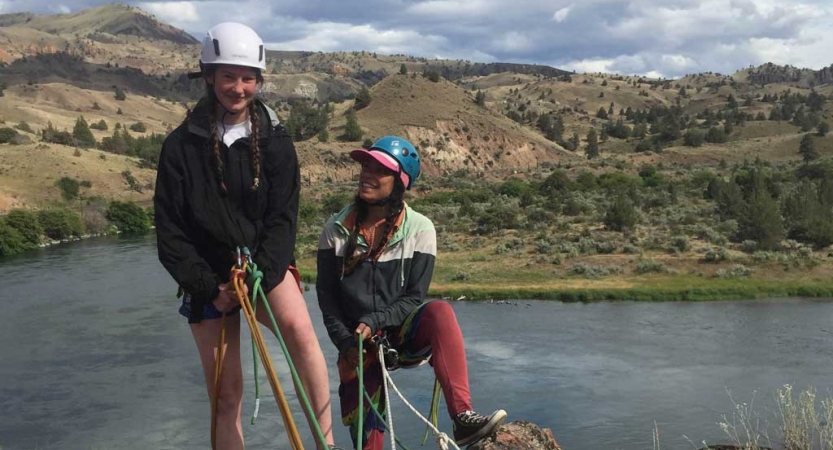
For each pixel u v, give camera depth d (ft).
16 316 132.46
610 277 172.96
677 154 580.30
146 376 97.14
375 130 544.62
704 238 202.90
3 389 92.27
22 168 377.91
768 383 95.86
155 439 76.74
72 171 387.34
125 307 138.82
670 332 126.00
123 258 209.56
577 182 354.33
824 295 157.17
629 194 285.43
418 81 635.25
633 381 97.71
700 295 156.46
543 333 125.70
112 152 500.33
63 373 98.68
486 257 194.49
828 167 373.20
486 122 591.78
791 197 228.63
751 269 172.35
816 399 86.22
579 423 82.43
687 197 306.14
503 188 343.46
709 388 94.17
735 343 117.70
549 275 175.42
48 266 195.42
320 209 293.23
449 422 78.79
